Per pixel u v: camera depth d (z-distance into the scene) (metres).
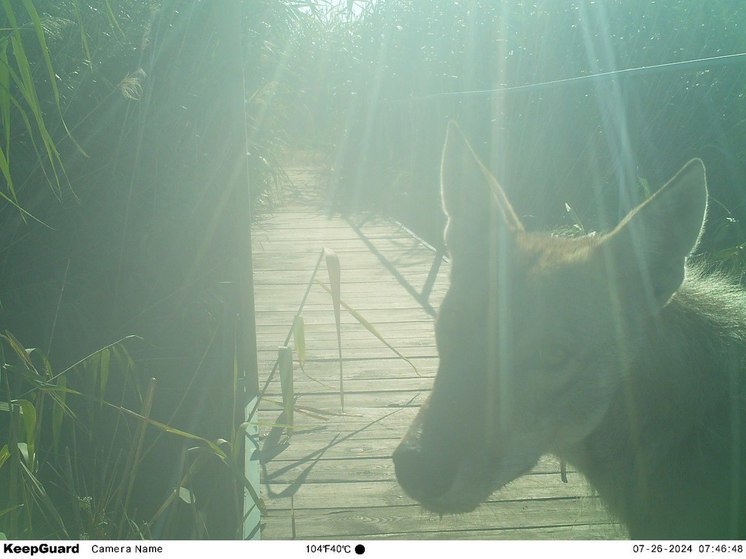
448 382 0.72
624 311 0.71
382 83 3.25
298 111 3.24
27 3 0.91
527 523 0.94
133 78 1.46
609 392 0.71
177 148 1.75
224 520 1.15
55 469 1.19
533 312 0.71
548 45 2.45
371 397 1.31
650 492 0.73
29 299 1.54
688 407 0.72
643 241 0.70
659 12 2.36
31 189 1.54
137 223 1.67
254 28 2.37
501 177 2.39
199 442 1.31
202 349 1.56
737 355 0.73
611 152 2.26
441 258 2.12
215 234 1.73
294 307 1.80
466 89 2.74
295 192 3.25
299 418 1.23
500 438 0.70
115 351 1.04
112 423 1.37
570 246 0.76
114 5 1.78
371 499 1.00
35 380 0.98
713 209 2.02
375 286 1.96
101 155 1.66
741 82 2.27
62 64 1.58
